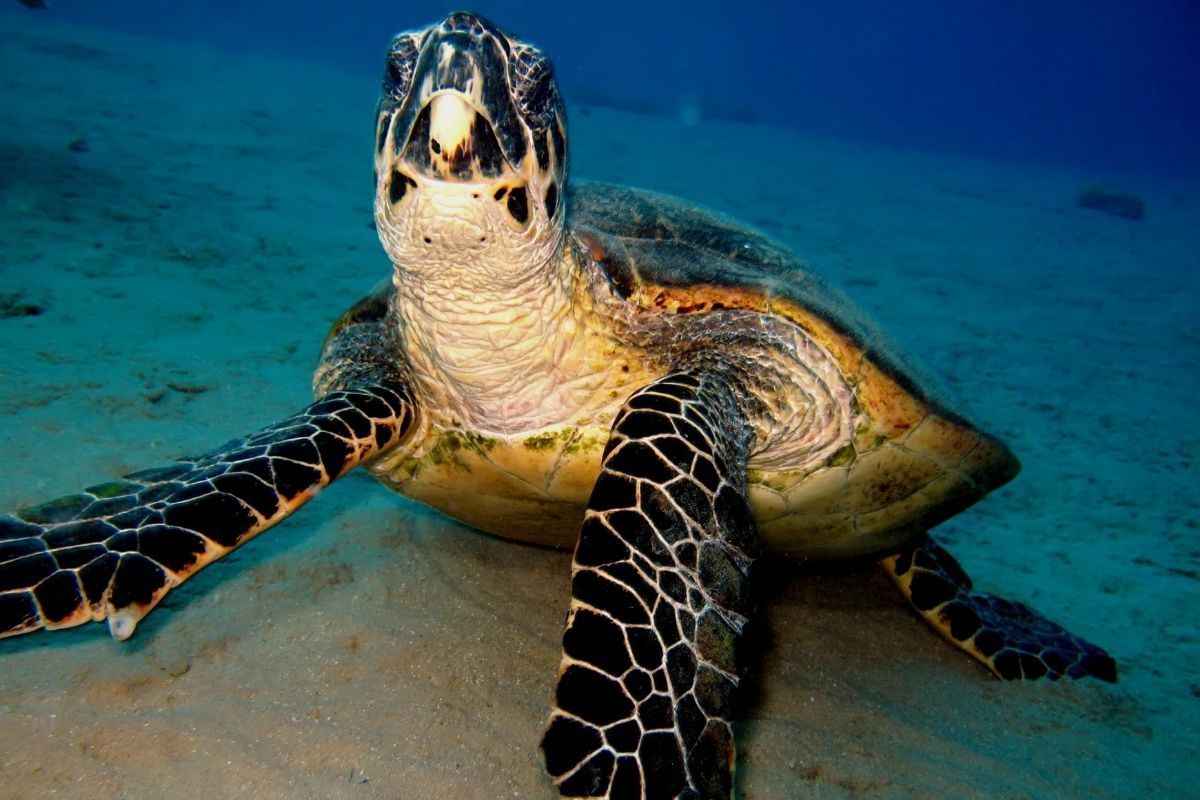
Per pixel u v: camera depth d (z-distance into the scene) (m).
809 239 3.32
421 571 0.72
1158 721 0.73
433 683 0.57
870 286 2.69
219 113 3.32
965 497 0.74
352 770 0.48
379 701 0.54
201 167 2.38
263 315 1.37
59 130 2.35
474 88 0.45
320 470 0.55
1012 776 0.61
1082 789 0.61
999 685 0.76
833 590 0.89
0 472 0.73
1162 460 1.48
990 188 5.64
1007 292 2.80
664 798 0.36
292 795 0.45
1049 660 0.78
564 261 0.57
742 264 0.69
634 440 0.48
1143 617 0.95
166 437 0.86
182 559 0.46
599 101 7.38
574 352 0.60
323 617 0.63
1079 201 5.16
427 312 0.55
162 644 0.57
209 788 0.45
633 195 0.75
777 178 4.77
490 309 0.54
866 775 0.58
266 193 2.27
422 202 0.47
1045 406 1.74
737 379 0.61
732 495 0.47
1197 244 4.05
